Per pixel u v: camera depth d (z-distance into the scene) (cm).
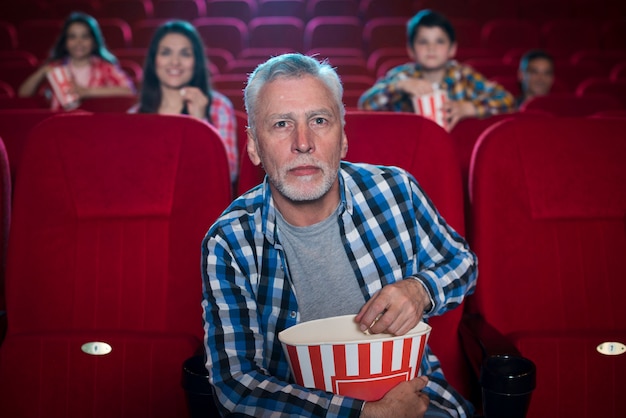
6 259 114
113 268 112
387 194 98
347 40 389
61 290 112
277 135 87
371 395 79
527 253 114
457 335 108
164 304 112
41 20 412
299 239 94
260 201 96
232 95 279
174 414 106
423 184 110
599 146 116
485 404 88
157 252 113
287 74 87
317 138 87
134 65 351
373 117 113
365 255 95
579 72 356
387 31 385
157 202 113
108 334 108
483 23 427
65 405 107
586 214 115
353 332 85
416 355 80
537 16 431
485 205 113
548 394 106
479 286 112
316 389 79
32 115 149
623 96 315
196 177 113
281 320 93
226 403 84
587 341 107
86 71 290
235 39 387
